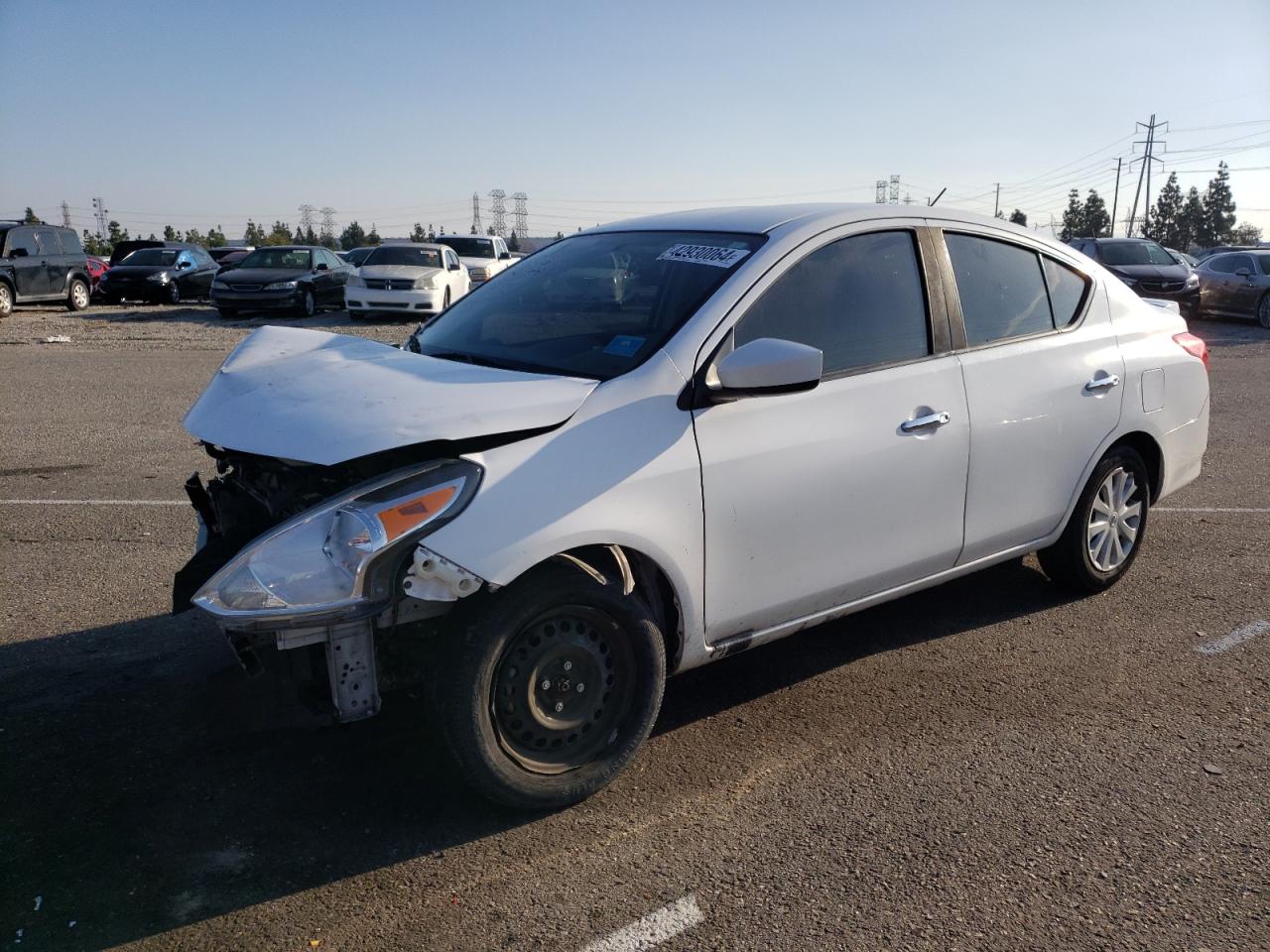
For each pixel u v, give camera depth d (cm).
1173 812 327
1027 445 435
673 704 399
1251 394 1147
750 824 319
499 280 445
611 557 326
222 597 280
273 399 326
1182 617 488
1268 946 266
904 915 277
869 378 379
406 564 288
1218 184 9381
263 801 326
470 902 281
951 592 521
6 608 480
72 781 334
